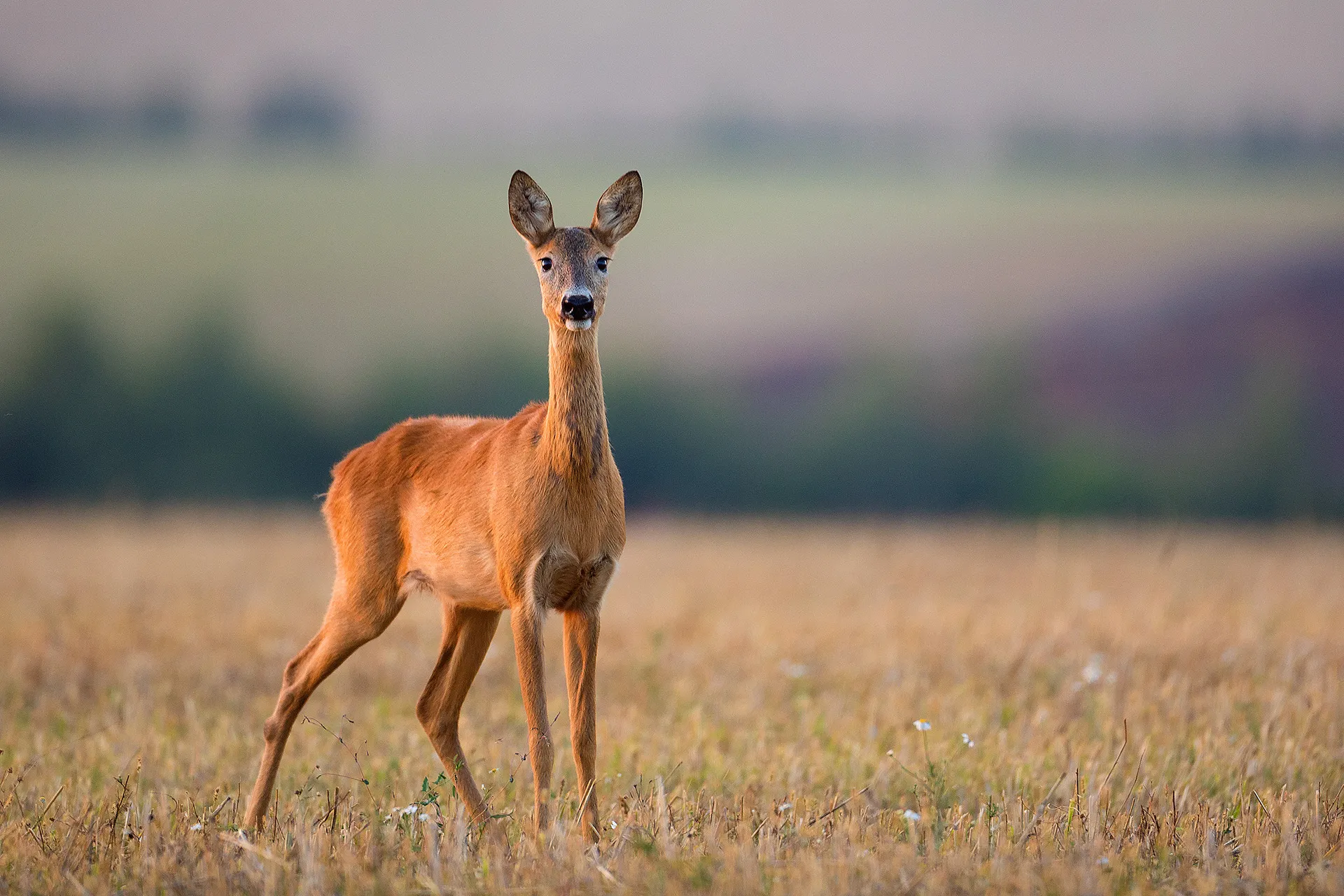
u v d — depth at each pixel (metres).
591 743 19.89
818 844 17.53
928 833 18.16
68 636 34.06
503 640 34.97
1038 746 23.56
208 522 84.06
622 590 46.34
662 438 143.88
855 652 33.09
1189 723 25.30
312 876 16.20
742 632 35.91
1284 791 19.55
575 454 19.92
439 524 21.38
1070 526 98.12
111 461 139.62
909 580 49.44
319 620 38.34
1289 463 137.00
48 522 81.44
